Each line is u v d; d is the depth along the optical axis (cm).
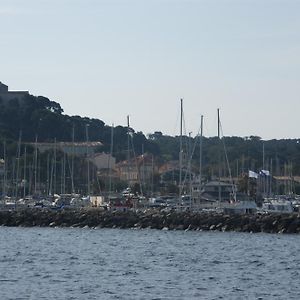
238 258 15762
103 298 10256
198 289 11094
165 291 10862
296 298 10438
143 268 13700
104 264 14388
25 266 13900
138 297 10344
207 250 17588
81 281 11850
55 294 10562
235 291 10956
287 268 13962
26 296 10375
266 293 10812
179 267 13912
